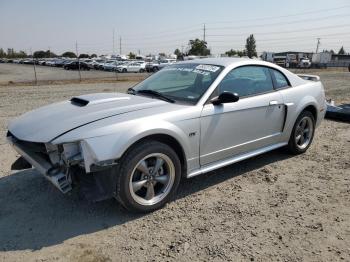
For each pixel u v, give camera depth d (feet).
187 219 11.16
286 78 16.39
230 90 13.58
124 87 59.36
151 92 13.91
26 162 13.00
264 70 15.39
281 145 16.28
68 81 78.79
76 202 12.21
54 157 10.53
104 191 10.61
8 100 37.93
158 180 11.69
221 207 11.96
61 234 10.27
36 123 11.42
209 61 14.85
